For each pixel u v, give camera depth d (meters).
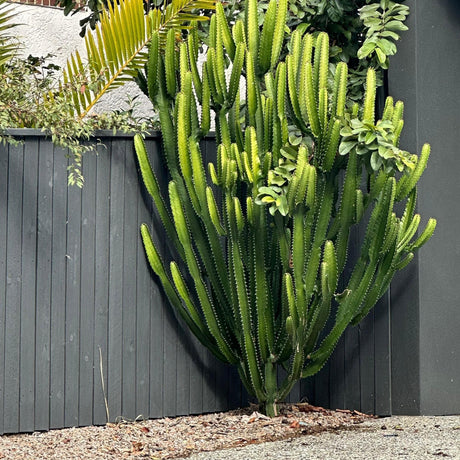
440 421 8.91
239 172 8.66
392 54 9.03
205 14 10.02
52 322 8.68
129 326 8.95
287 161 8.66
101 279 8.85
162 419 9.06
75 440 8.47
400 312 9.13
